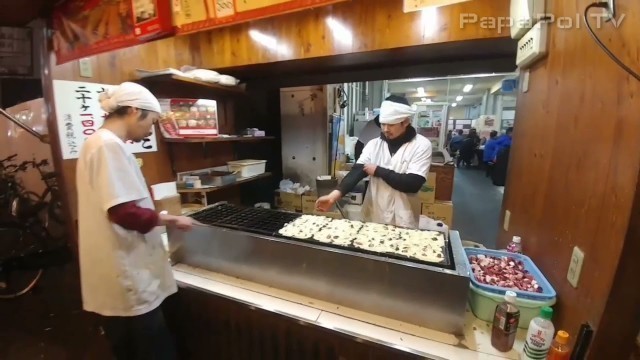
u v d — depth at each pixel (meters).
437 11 1.51
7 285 2.55
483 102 9.69
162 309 1.37
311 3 0.88
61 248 2.97
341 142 3.89
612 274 0.65
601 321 0.68
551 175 1.00
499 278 1.01
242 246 1.22
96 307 1.13
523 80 1.33
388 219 1.78
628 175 0.61
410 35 1.58
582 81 0.82
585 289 0.75
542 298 0.89
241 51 2.05
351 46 1.73
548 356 0.77
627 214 0.61
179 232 1.36
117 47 1.24
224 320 1.23
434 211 2.63
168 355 1.24
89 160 1.03
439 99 10.52
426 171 1.67
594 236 0.73
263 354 1.17
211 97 2.39
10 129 3.17
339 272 1.04
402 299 0.96
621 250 0.62
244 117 2.82
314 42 1.82
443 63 2.02
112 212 1.01
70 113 1.56
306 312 1.04
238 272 1.26
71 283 2.60
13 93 3.18
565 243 0.88
